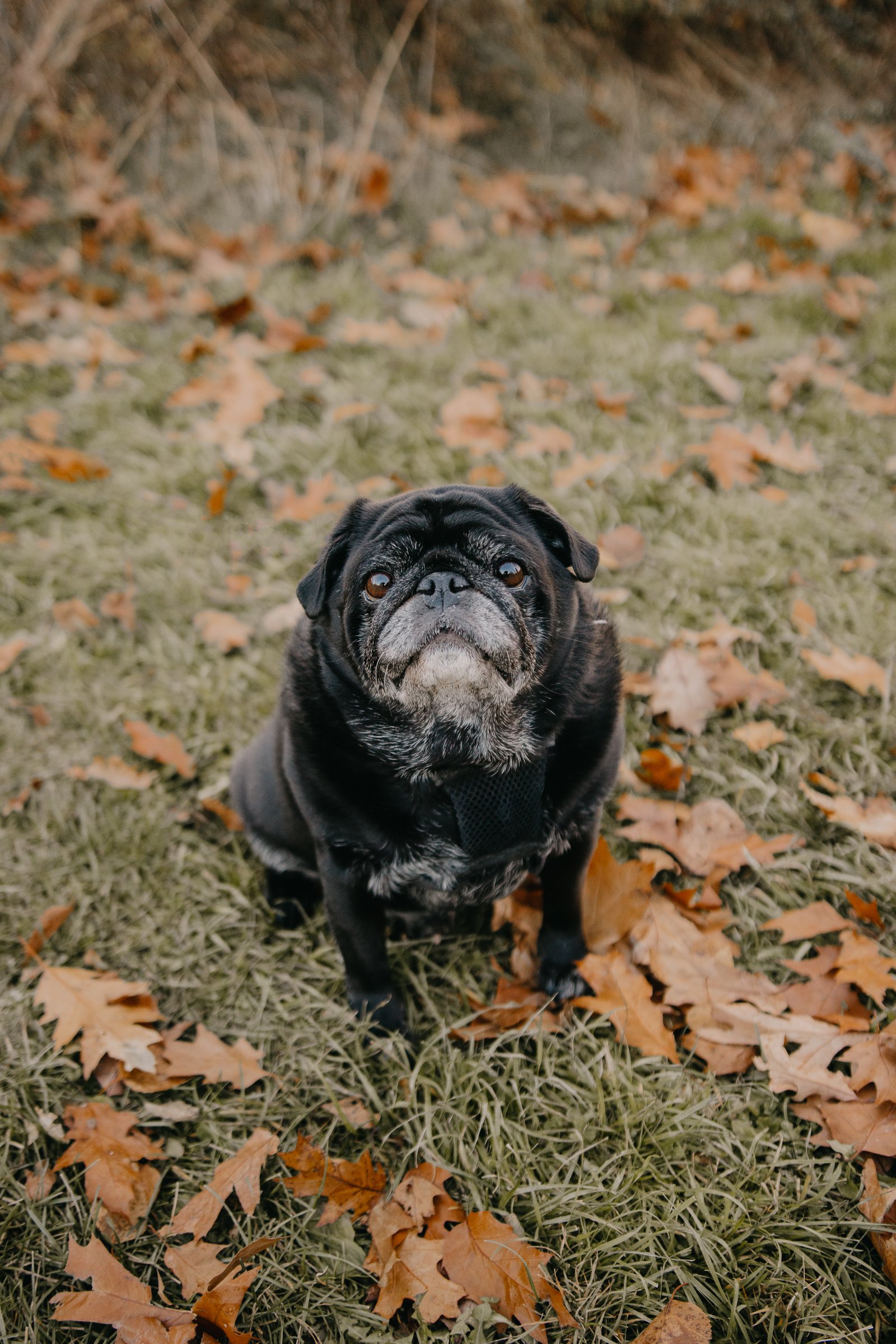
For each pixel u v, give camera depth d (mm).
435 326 1772
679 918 1035
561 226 2143
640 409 1565
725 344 1691
